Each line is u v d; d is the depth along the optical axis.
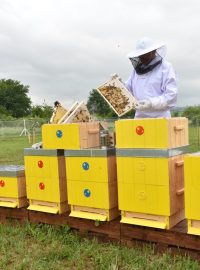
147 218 2.92
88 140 3.31
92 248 3.05
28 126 23.39
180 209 2.97
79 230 3.35
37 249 3.13
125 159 2.95
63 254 2.96
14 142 17.31
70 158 3.25
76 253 2.96
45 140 3.44
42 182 3.49
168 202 2.79
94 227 3.25
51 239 3.29
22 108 66.44
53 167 3.40
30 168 3.55
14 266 2.83
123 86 3.06
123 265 2.76
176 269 2.60
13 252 3.11
